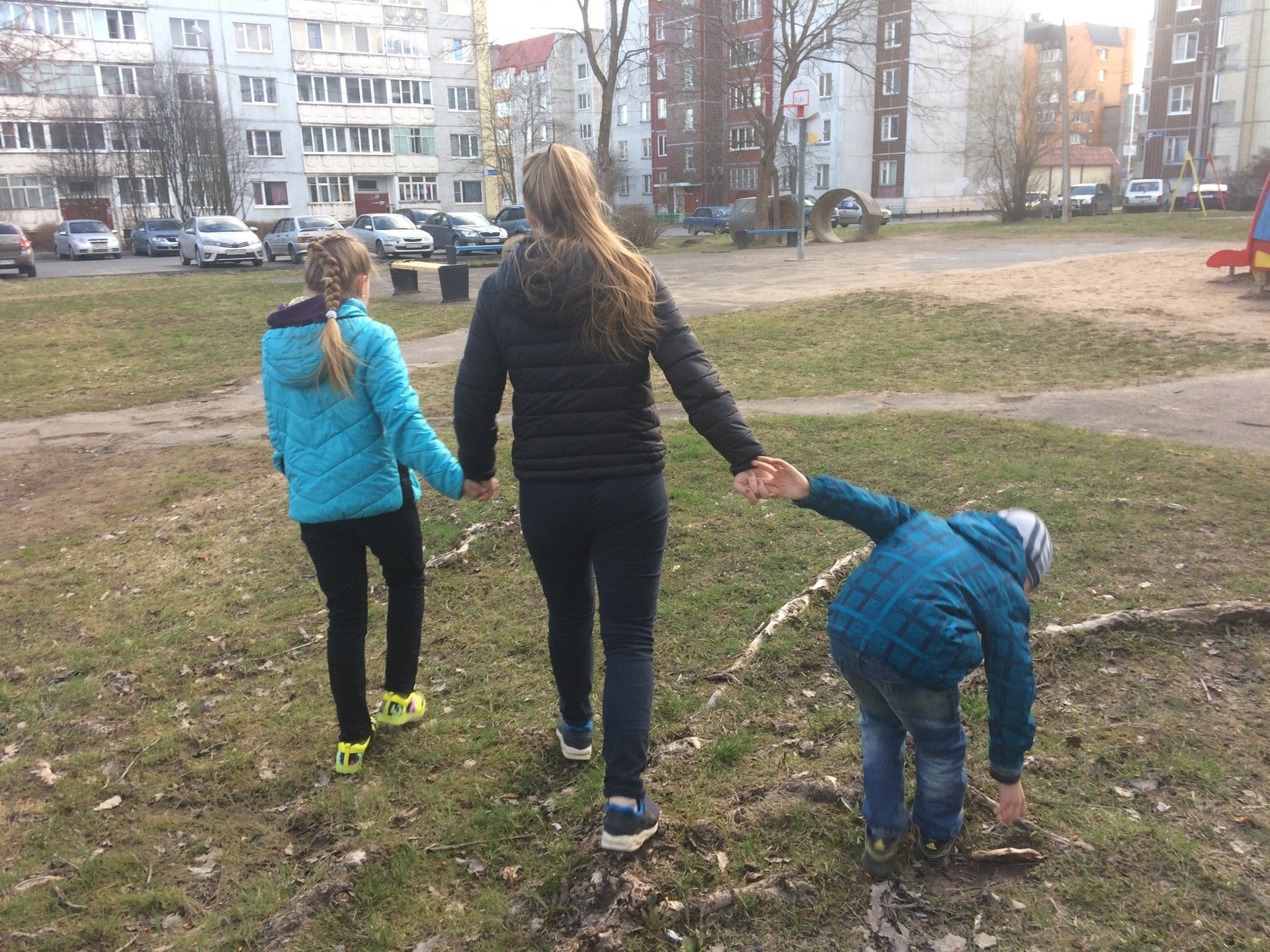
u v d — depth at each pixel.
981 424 6.73
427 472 2.98
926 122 59.16
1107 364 8.90
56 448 8.66
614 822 2.57
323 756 3.49
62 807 3.32
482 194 69.31
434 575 4.95
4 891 2.90
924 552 2.27
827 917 2.41
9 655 4.58
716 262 23.39
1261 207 11.66
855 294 13.83
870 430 6.80
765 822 2.73
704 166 68.81
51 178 51.47
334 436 3.10
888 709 2.47
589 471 2.59
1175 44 57.81
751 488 2.48
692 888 2.52
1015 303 12.03
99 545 6.05
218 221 31.20
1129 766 2.87
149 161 50.19
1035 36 64.38
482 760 3.37
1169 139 59.12
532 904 2.64
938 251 22.94
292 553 5.59
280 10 59.22
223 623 4.75
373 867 2.83
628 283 2.50
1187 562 4.29
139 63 55.19
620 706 2.62
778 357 10.12
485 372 2.72
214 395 10.62
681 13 34.28
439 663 4.10
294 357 3.07
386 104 64.19
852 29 34.12
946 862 2.53
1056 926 2.32
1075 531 4.70
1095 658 3.51
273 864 2.96
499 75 79.88
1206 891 2.38
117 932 2.70
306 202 62.59
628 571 2.66
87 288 21.50
